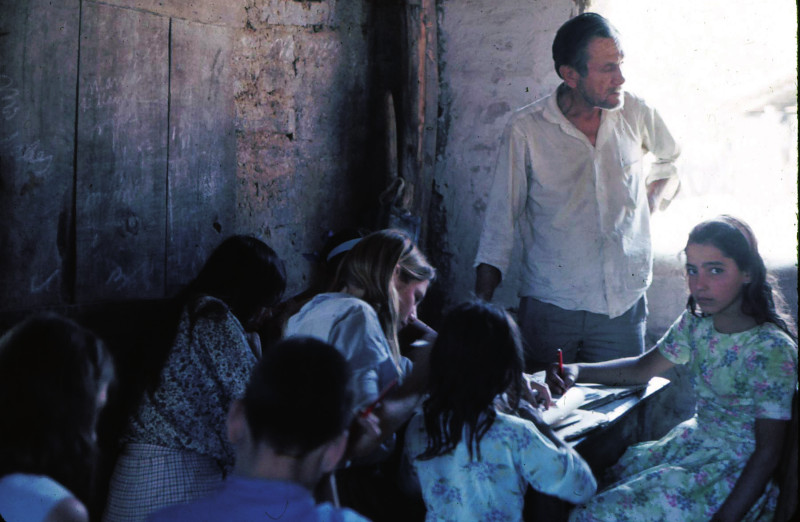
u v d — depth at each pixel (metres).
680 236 4.23
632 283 3.67
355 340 2.27
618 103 3.51
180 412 2.42
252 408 1.43
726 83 4.14
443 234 4.85
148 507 2.36
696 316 2.86
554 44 3.63
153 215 3.60
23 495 1.66
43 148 3.17
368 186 4.79
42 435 1.71
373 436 1.88
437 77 4.79
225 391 2.46
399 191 4.52
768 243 3.98
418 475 2.37
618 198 3.65
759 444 2.50
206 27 3.78
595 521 2.59
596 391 3.13
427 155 4.80
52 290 3.24
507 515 2.29
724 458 2.65
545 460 2.26
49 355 1.74
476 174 4.73
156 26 3.54
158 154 3.60
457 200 4.80
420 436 2.38
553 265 3.72
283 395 1.41
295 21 4.27
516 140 3.71
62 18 3.19
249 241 2.73
